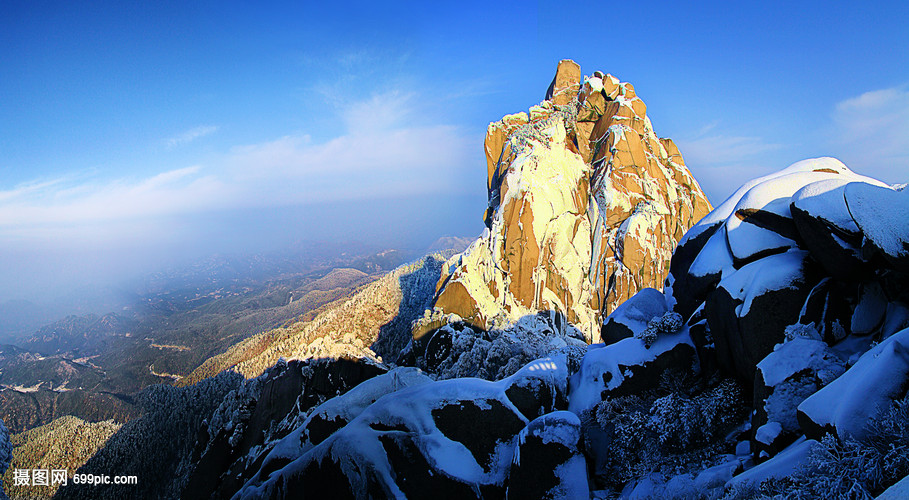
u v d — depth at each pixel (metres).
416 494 26.70
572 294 91.75
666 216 96.69
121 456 102.44
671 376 29.44
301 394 46.12
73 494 94.31
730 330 26.88
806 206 24.20
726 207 34.94
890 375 15.96
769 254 27.92
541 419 26.78
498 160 111.56
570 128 108.94
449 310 82.56
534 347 58.81
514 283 88.19
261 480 32.31
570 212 94.69
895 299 21.34
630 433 26.20
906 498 10.26
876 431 14.76
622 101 103.06
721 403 24.97
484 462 27.81
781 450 19.62
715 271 30.73
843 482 14.25
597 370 32.00
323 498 27.42
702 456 23.70
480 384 31.12
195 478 44.78
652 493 22.61
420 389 31.30
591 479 26.48
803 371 21.27
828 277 24.27
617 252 93.00
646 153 101.69
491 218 106.75
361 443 28.28
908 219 19.30
